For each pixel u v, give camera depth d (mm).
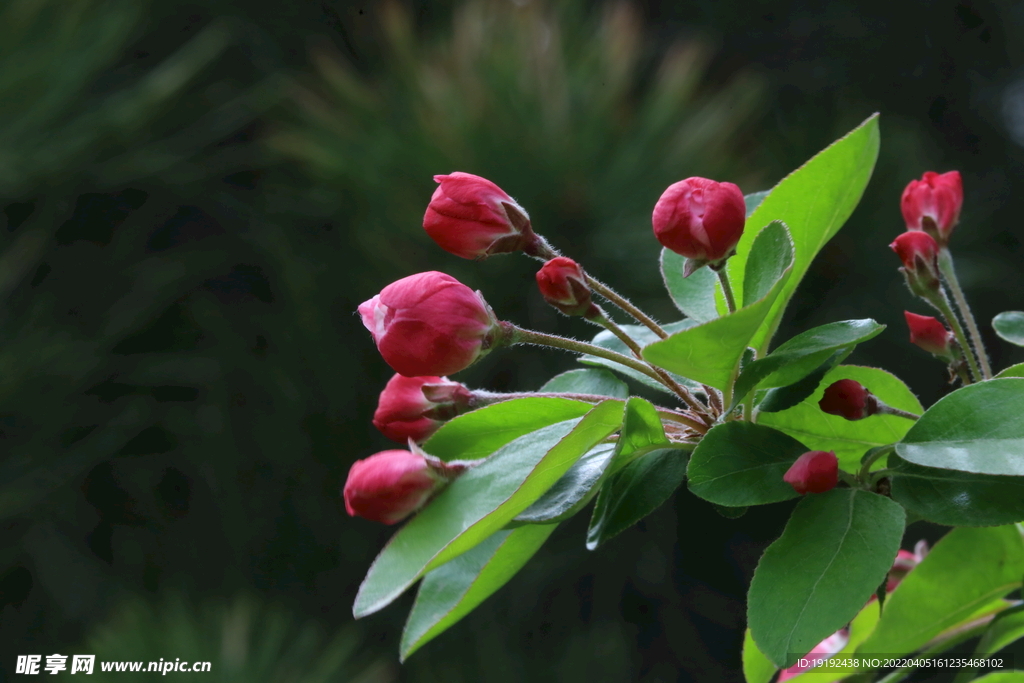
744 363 540
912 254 563
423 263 1366
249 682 1145
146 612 1249
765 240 534
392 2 1642
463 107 1303
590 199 1248
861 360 1531
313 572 1599
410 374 541
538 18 1422
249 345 1686
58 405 1507
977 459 522
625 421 525
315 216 1595
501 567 536
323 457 1602
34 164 1412
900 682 589
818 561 521
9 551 1537
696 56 1663
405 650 536
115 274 1699
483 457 547
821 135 1674
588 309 544
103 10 1497
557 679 1483
